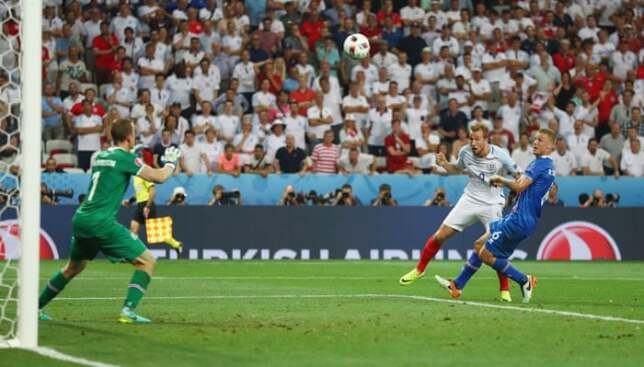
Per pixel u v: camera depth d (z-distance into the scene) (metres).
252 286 45.03
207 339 25.39
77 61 77.31
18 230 24.80
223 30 81.06
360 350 23.67
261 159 70.00
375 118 75.38
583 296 41.06
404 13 86.50
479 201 40.19
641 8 91.75
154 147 70.56
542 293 42.53
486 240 37.44
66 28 78.94
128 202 66.69
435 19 85.12
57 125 73.44
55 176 66.75
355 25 83.62
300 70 79.38
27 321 24.02
